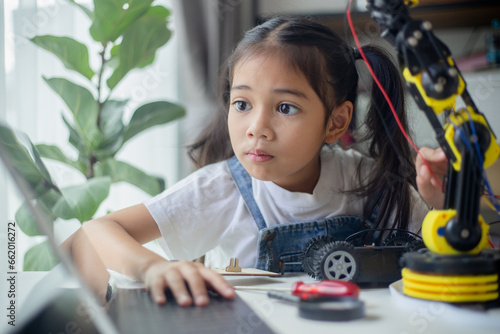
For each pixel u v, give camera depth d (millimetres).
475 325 431
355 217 841
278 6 2287
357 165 909
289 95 737
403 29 488
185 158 1946
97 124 1216
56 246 389
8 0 1006
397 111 891
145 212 834
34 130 1169
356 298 501
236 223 872
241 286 610
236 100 762
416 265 500
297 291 529
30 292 430
